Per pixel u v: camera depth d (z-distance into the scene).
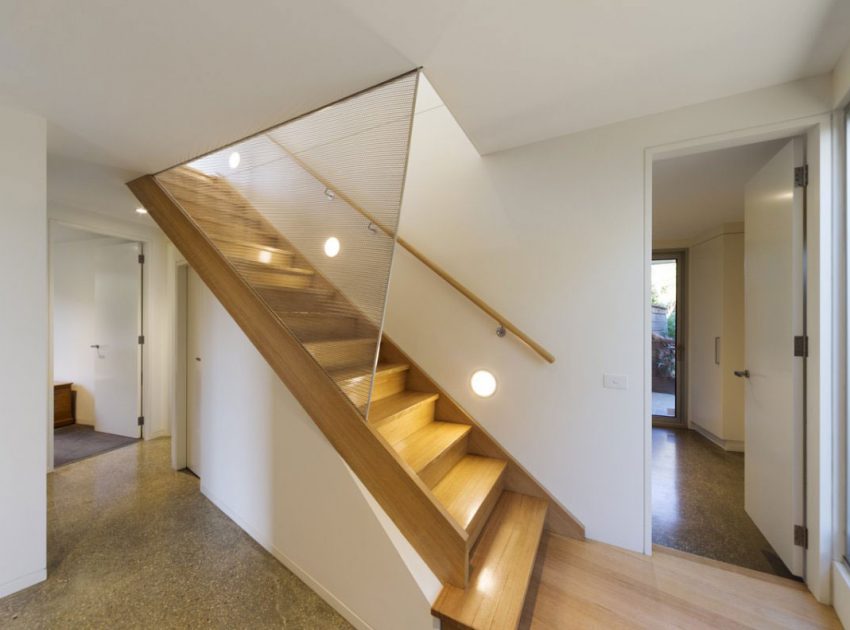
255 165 2.05
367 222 1.64
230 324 2.39
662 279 4.62
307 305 1.85
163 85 1.57
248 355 2.23
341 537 1.65
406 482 1.53
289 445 1.94
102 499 2.69
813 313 1.68
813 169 1.67
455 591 1.42
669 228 4.00
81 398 4.44
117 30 1.25
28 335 1.80
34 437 1.82
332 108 1.74
